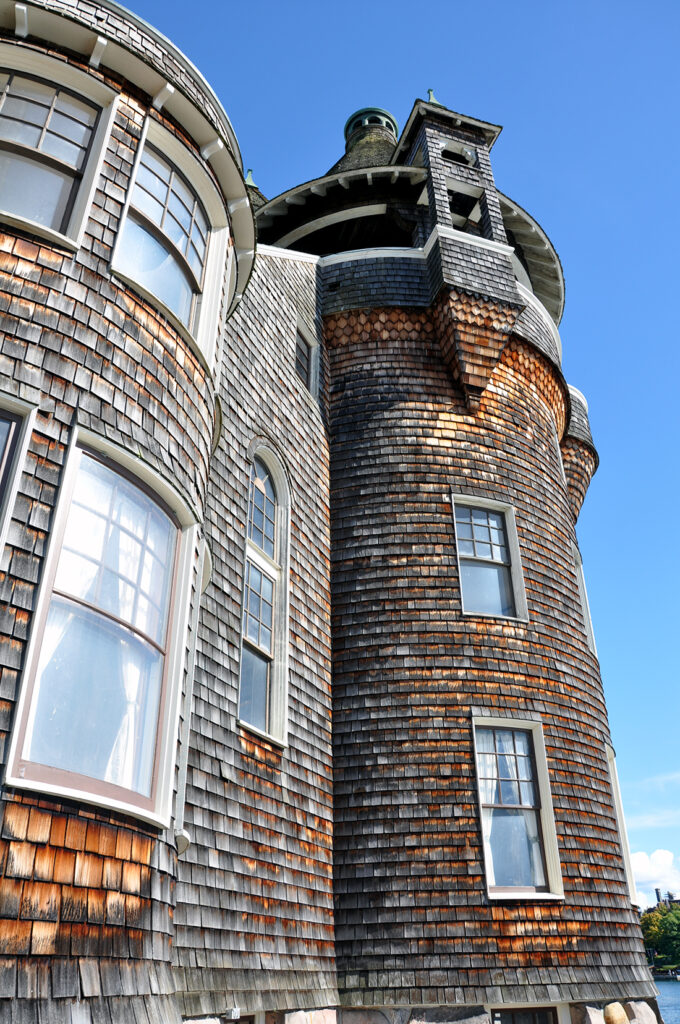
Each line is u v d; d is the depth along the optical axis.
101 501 5.35
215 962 7.07
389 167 15.93
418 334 13.78
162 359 6.34
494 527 12.60
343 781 10.31
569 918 9.96
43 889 4.20
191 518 6.12
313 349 13.38
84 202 6.24
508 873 10.07
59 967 4.13
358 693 10.83
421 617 11.31
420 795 10.13
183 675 5.62
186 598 5.84
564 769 10.94
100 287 6.00
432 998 8.99
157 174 7.18
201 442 6.74
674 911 78.75
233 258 8.59
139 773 5.10
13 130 6.26
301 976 8.39
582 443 18.08
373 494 12.26
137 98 7.16
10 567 4.61
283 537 10.65
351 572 11.69
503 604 12.03
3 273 5.48
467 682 10.95
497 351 13.53
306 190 16.47
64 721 4.62
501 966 9.31
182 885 6.99
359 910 9.53
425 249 14.54
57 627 4.73
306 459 11.85
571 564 13.33
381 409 13.01
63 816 4.43
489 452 13.01
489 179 15.48
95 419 5.48
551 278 18.42
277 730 9.37
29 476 4.91
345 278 14.28
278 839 8.71
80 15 7.32
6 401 5.07
